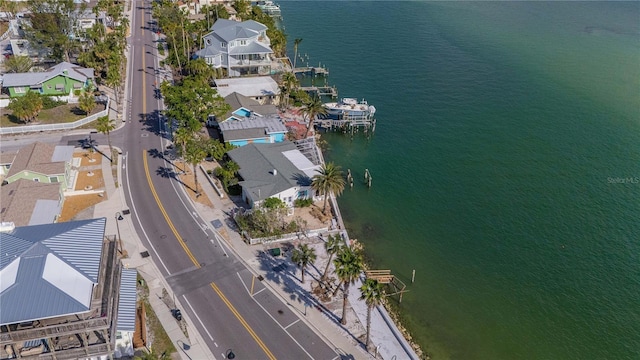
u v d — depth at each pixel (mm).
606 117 129500
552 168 104062
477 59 170375
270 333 58969
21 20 138750
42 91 115188
